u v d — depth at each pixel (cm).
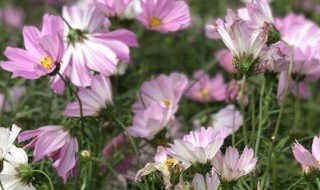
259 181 100
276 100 110
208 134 90
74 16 112
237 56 94
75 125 99
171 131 126
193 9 184
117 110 117
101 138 109
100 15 112
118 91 133
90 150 102
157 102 110
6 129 90
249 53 93
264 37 92
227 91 120
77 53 104
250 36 93
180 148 87
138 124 107
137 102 116
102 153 113
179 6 111
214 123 119
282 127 115
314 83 159
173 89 114
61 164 98
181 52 166
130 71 143
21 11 197
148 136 106
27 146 96
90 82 102
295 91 112
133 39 106
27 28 96
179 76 115
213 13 189
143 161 118
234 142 102
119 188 110
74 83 102
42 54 96
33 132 96
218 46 154
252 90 112
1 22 182
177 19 111
